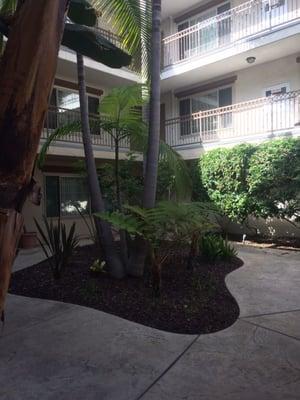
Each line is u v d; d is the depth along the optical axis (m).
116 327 4.07
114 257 5.85
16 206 1.56
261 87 12.16
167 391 2.77
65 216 12.40
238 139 11.16
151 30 5.82
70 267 6.83
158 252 5.20
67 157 11.13
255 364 3.17
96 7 5.84
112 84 13.43
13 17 1.62
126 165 9.10
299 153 8.80
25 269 7.22
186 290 5.29
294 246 9.43
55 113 11.42
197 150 12.30
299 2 10.73
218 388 2.80
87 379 2.97
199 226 5.31
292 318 4.27
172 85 14.47
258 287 5.60
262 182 9.41
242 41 11.08
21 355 3.42
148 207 5.56
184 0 13.73
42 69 1.52
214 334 3.84
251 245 9.87
